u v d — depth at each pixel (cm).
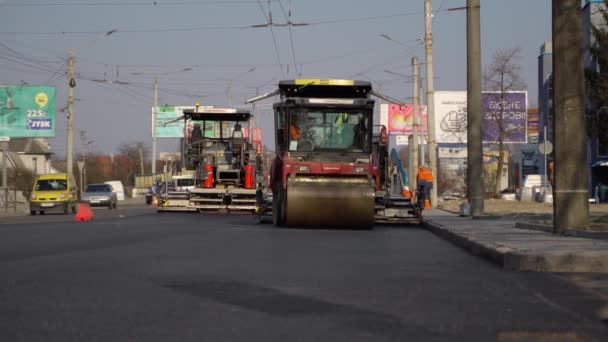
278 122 2294
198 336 635
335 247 1518
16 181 7044
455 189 9844
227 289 896
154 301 807
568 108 1541
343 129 2225
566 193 1551
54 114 5569
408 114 7138
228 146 3341
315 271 1083
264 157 3347
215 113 3319
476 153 2556
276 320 707
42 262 1178
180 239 1680
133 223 2444
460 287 931
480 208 2550
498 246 1285
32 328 663
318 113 2225
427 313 747
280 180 2264
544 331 662
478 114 2562
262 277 1008
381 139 2356
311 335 641
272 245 1534
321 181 2164
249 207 3234
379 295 860
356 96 2284
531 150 7600
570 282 980
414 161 4281
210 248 1447
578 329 672
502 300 829
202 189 3247
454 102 6712
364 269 1119
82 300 812
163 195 3359
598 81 2955
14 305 779
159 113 7506
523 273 1082
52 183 4216
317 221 2125
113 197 4828
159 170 11812
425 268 1145
